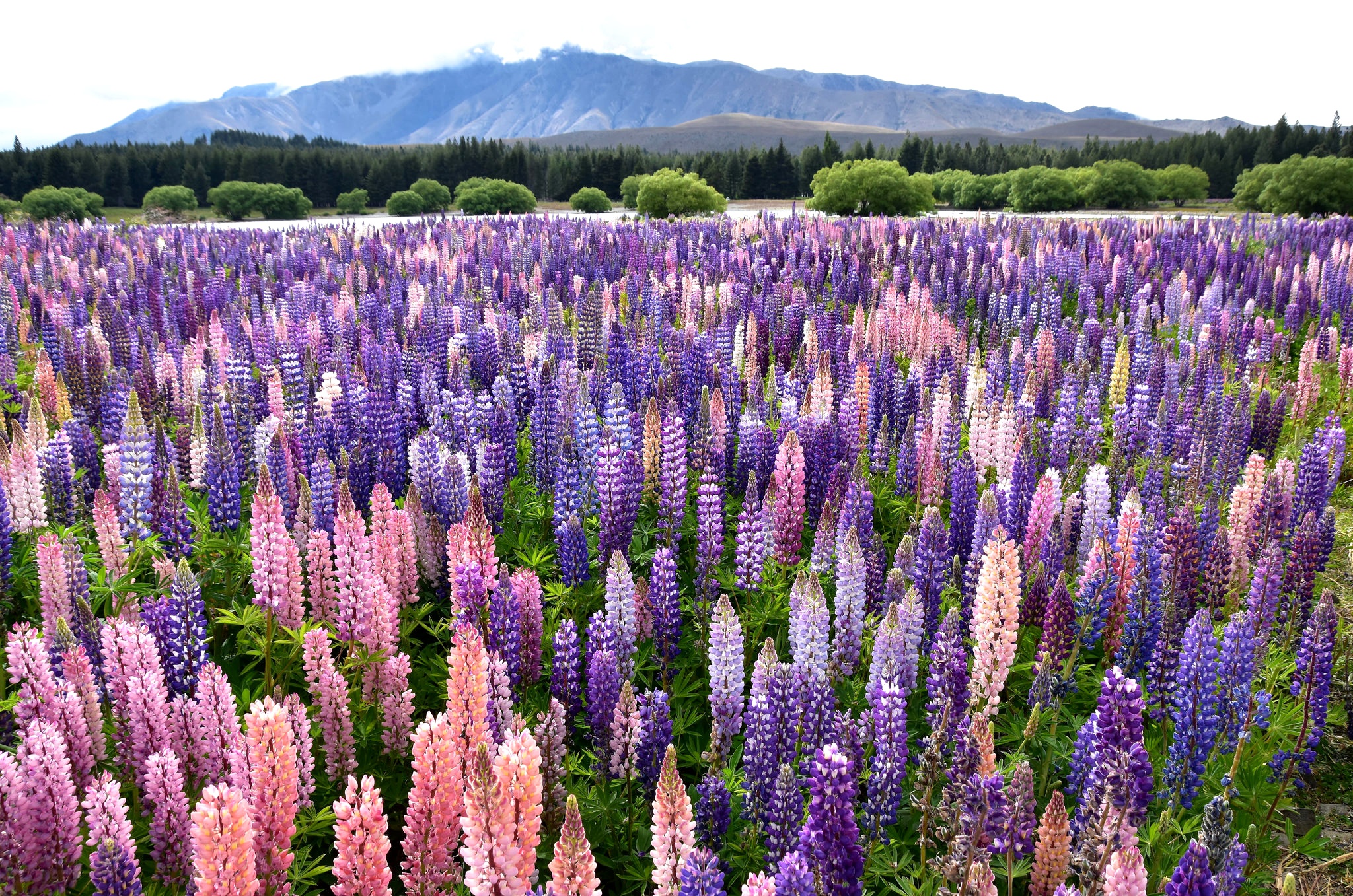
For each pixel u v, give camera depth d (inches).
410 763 280.1
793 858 185.8
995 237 1531.7
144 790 240.4
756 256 1243.2
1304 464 434.3
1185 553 361.1
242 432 470.9
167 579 310.2
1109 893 181.2
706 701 333.7
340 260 1293.1
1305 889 273.7
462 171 4977.9
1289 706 318.3
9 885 202.7
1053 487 396.5
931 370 618.5
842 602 307.6
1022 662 337.4
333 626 312.2
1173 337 918.4
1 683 279.3
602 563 376.5
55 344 703.1
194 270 1086.4
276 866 197.0
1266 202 2522.1
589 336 716.7
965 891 205.3
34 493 366.3
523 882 178.1
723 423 462.0
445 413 514.9
